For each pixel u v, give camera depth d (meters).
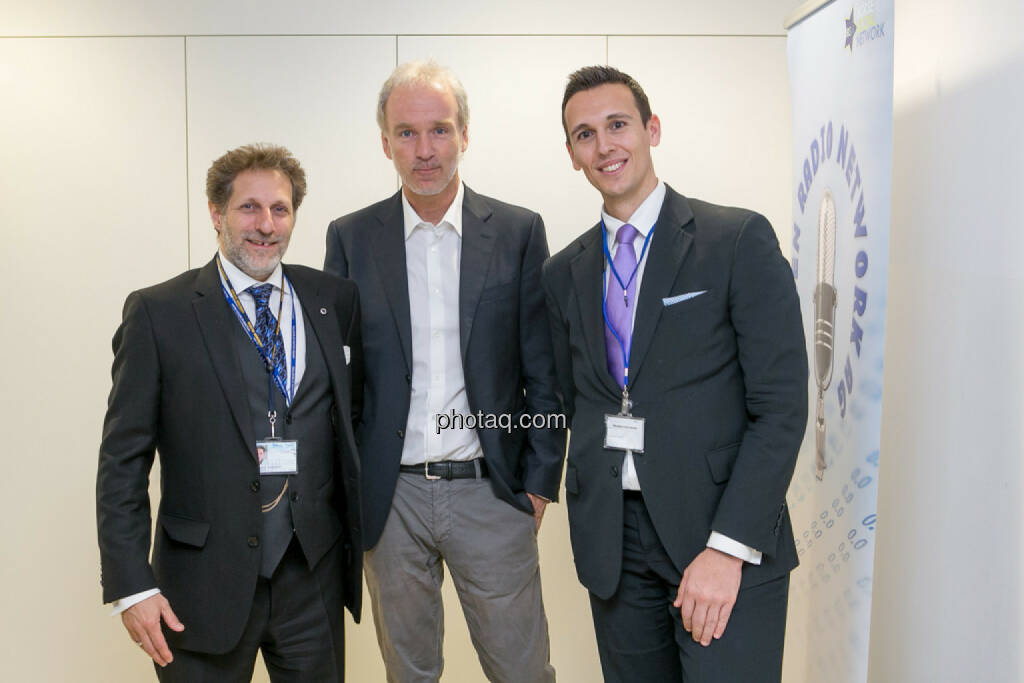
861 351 2.12
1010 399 1.95
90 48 3.14
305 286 2.16
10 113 3.15
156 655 1.91
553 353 2.47
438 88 2.26
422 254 2.42
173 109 3.15
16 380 3.20
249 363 2.02
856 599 2.15
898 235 2.51
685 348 1.89
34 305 3.19
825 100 2.34
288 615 2.07
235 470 1.96
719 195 3.22
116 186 3.16
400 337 2.36
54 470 3.21
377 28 3.16
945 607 2.23
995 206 2.02
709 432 1.89
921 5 2.38
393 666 2.47
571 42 3.17
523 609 2.47
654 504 1.91
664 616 2.08
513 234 2.46
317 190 3.19
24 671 3.25
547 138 3.19
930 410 2.32
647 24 3.18
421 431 2.37
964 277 2.15
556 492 2.48
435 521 2.39
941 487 2.26
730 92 3.20
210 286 2.03
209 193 2.05
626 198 2.01
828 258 2.34
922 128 2.38
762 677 1.85
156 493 3.28
